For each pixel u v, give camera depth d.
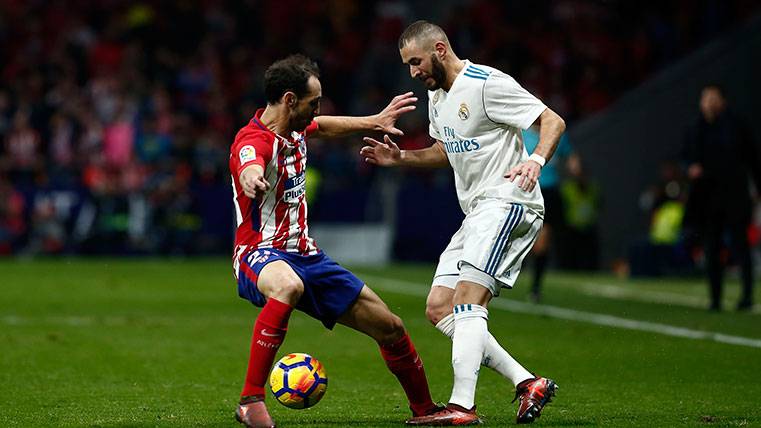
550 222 46.75
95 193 75.25
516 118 19.94
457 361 19.39
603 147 70.56
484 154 20.39
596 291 52.66
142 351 30.11
